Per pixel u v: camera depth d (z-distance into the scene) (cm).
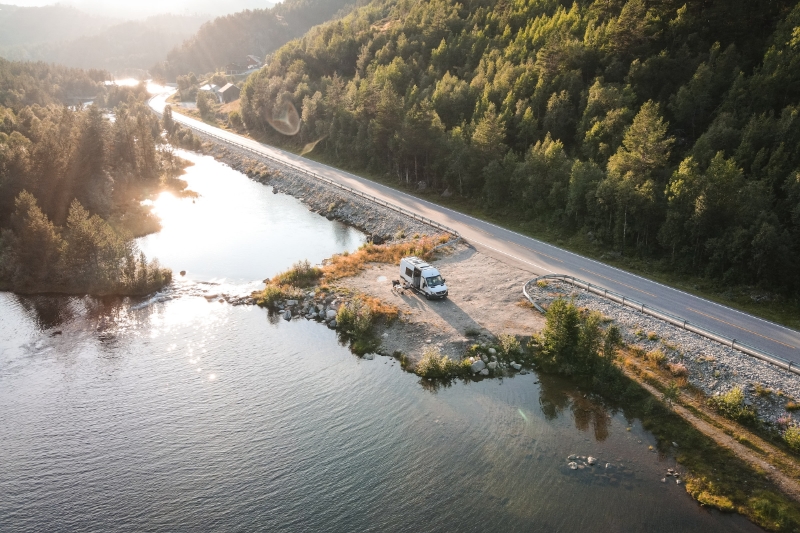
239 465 2733
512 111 7688
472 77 9556
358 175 8906
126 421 3109
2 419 3136
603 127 6438
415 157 7925
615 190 5225
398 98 8762
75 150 7162
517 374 3550
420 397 3316
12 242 5512
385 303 4462
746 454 2716
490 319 4128
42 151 6631
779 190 4766
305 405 3244
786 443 2753
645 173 5344
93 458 2809
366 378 3541
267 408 3216
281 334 4172
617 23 7850
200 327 4288
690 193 4712
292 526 2342
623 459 2727
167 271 5172
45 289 4947
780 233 4250
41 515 2456
